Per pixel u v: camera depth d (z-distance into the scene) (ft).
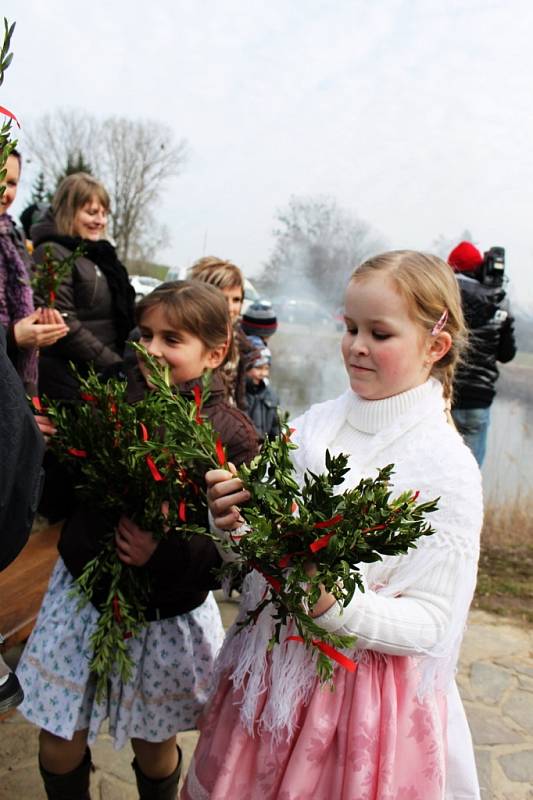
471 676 9.90
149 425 5.24
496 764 8.04
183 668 5.74
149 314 5.94
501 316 14.03
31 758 7.57
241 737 4.61
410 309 4.64
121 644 5.37
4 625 7.82
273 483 4.39
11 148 3.85
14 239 9.14
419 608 4.35
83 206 10.75
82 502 5.88
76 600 5.71
